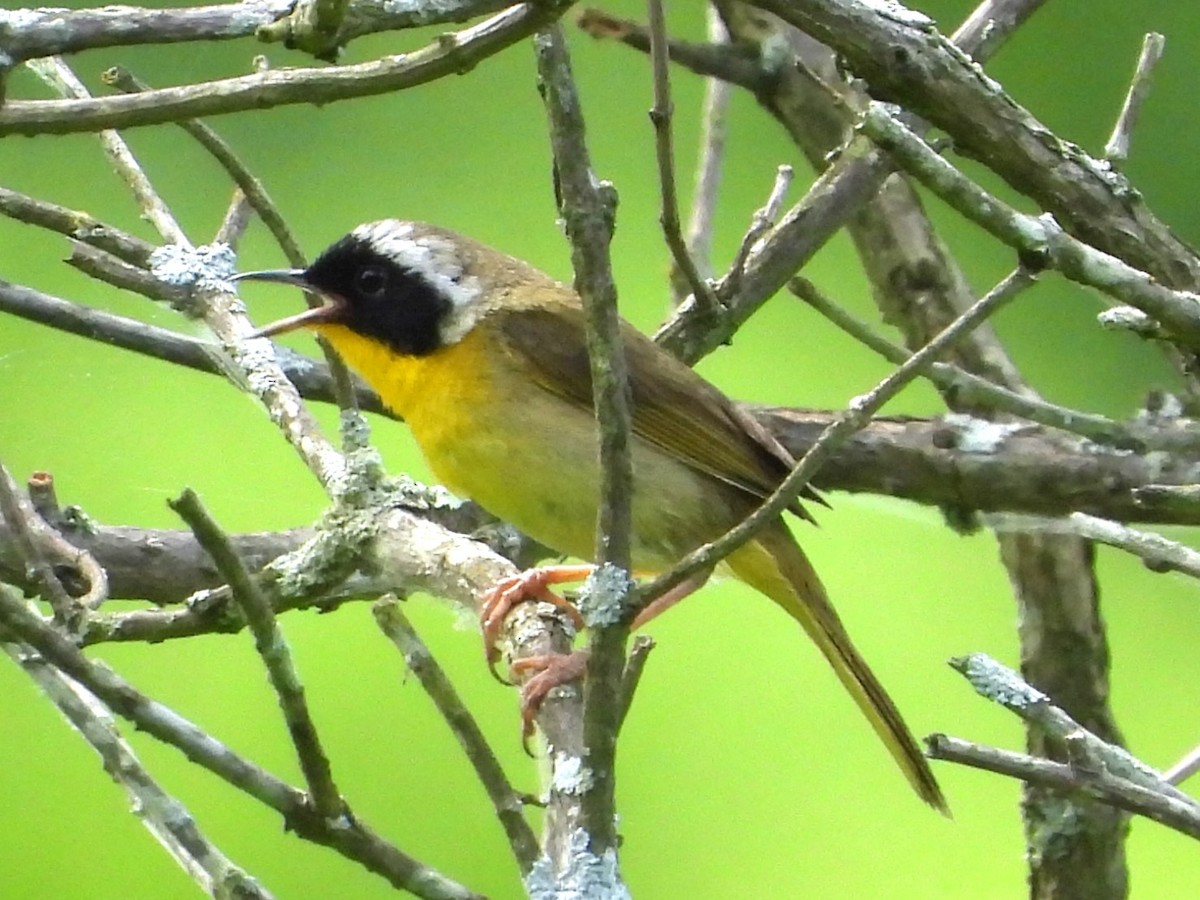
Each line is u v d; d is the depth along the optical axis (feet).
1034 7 26.21
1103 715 28.09
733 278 26.48
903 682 35.99
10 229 36.94
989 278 39.40
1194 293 21.62
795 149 40.60
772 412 27.48
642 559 26.11
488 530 27.71
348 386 23.40
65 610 19.60
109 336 24.90
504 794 16.29
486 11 15.49
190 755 16.03
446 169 39.22
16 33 15.37
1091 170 21.99
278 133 38.96
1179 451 21.74
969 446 25.99
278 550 25.14
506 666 21.50
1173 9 39.50
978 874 33.42
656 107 22.63
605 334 14.99
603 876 15.33
